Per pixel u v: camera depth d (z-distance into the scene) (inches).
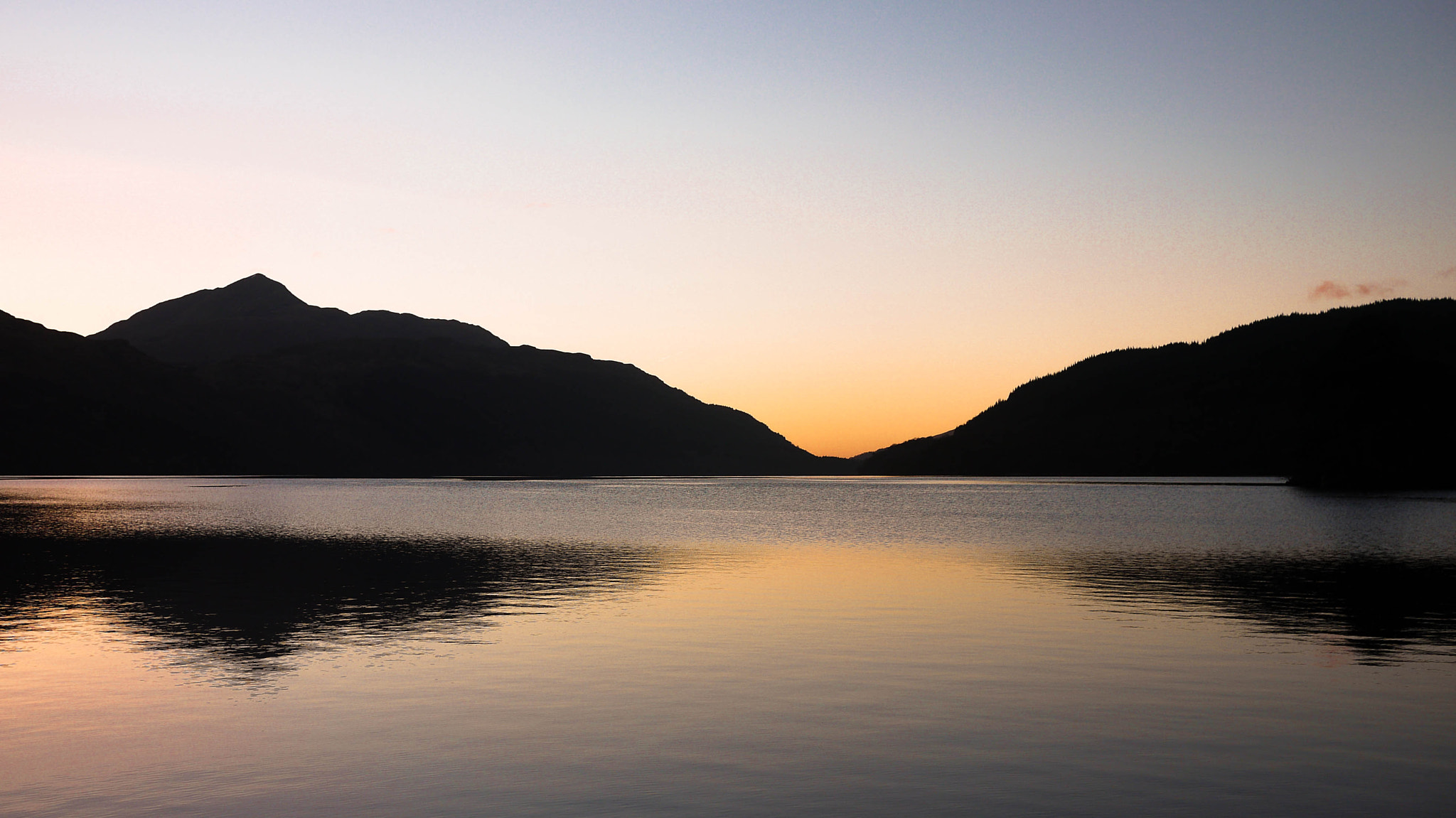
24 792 436.5
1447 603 1010.1
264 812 414.0
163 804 423.2
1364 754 492.1
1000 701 594.6
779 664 701.3
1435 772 465.4
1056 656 729.6
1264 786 446.0
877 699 598.9
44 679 653.3
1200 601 1033.5
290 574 1289.4
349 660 717.3
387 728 537.0
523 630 845.8
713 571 1332.4
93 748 500.7
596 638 802.8
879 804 423.5
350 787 444.1
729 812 413.4
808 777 458.0
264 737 519.8
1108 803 424.8
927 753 493.4
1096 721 551.8
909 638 802.2
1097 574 1283.2
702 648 759.7
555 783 449.4
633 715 563.5
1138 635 820.0
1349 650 754.2
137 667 693.9
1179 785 446.9
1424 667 694.5
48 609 974.4
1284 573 1306.6
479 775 460.8
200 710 573.9
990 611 954.1
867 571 1328.7
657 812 414.0
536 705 585.0
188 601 1031.6
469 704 588.4
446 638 804.6
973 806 421.4
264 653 742.5
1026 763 478.9
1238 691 620.4
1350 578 1238.9
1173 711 573.6
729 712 569.6
